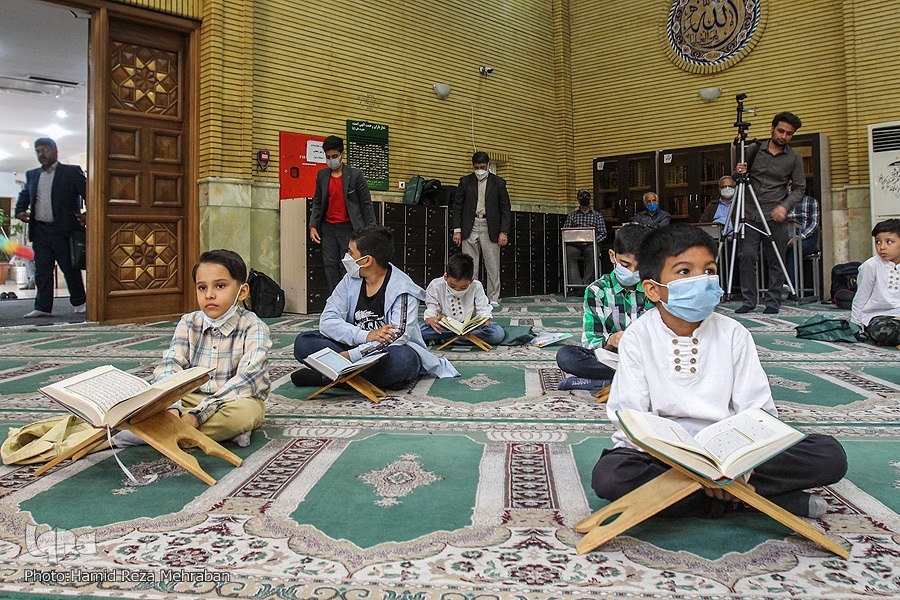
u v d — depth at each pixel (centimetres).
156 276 706
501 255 1005
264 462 224
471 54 1020
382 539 163
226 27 716
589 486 200
